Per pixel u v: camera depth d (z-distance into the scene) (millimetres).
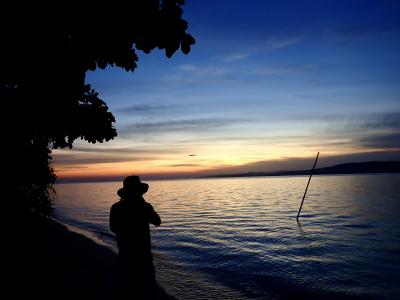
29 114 4109
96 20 3035
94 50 3324
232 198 62156
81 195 101188
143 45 3219
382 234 19062
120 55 3299
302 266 11539
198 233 19906
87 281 7621
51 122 4609
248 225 23812
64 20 3008
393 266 11586
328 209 34281
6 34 2936
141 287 4312
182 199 63625
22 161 4402
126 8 3020
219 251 14258
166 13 3096
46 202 7699
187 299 7480
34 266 7691
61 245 12383
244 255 13422
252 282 9398
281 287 9031
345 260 12484
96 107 5207
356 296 8430
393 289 9055
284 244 16078
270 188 110438
